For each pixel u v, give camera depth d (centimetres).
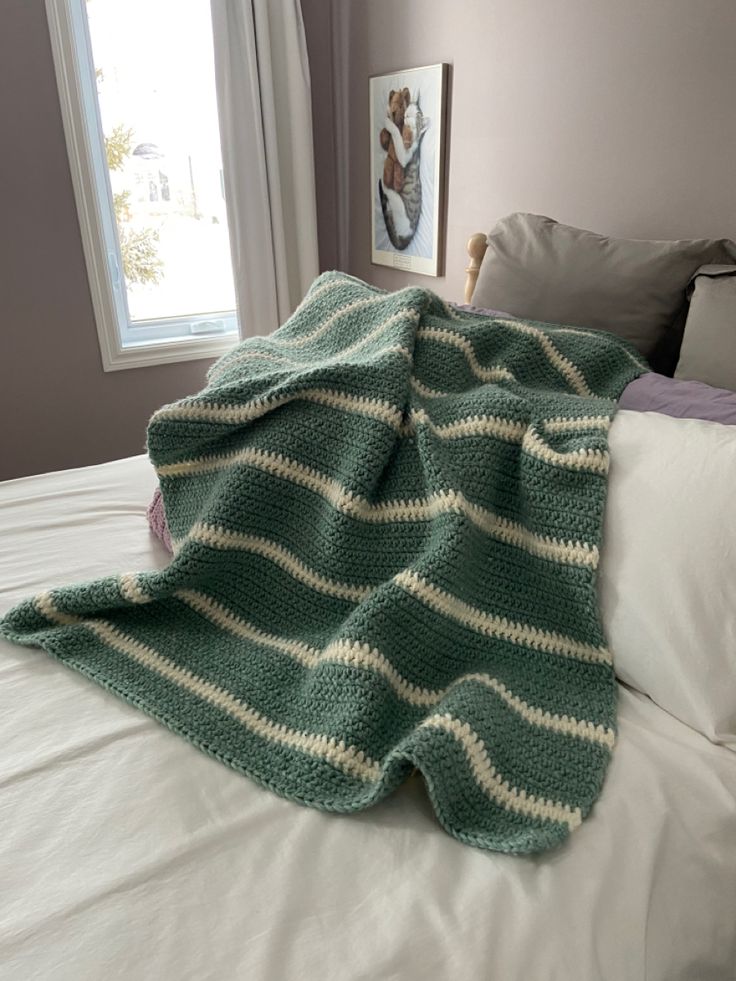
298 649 91
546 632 87
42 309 218
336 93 241
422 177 210
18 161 201
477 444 95
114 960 58
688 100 138
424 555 88
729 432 86
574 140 163
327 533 96
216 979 57
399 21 205
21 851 68
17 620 98
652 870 65
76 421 236
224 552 97
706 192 140
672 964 62
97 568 114
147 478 145
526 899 63
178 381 250
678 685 78
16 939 60
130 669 90
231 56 215
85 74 207
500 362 111
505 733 75
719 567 76
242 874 66
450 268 213
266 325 251
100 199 221
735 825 69
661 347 129
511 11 169
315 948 59
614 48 149
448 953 59
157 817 71
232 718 83
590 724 79
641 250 130
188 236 244
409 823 71
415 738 71
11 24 188
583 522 86
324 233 261
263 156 228
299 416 101
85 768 77
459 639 86
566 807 70
